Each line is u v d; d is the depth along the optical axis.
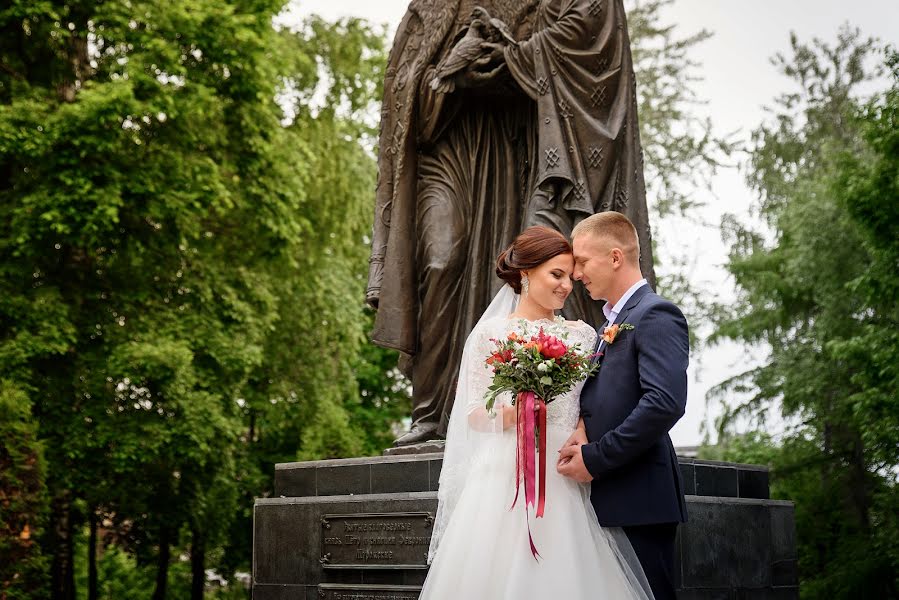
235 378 20.55
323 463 8.05
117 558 29.72
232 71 20.31
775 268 26.58
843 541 23.25
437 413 8.51
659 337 5.28
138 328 19.34
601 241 5.61
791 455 24.94
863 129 19.47
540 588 5.11
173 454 18.72
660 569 5.30
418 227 8.74
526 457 5.27
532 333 5.56
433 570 5.42
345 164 24.70
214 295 20.80
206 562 27.02
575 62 8.16
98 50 20.47
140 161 19.03
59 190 17.77
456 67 8.45
